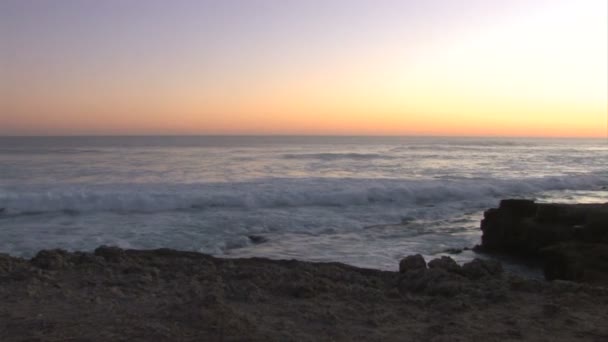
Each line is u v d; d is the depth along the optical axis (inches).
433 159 1972.2
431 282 249.8
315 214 680.4
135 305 205.2
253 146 3235.7
